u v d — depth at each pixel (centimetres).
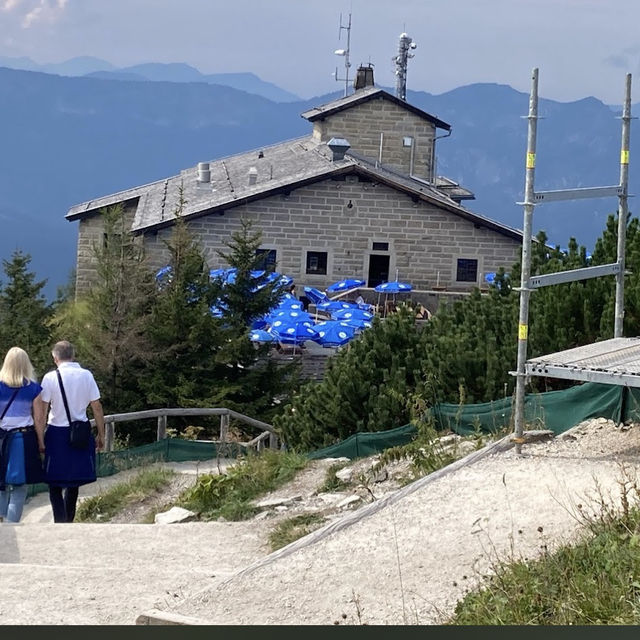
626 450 827
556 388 1162
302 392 1588
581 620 537
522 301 816
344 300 4128
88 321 2859
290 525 900
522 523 698
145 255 3019
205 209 4231
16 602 645
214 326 2680
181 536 885
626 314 1112
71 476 1031
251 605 627
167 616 577
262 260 2927
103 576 707
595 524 642
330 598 626
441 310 1454
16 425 1015
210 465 1513
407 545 693
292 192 4362
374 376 1396
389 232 4412
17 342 3186
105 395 2669
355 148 5419
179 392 2612
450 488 773
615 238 1240
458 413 1107
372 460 1113
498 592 583
